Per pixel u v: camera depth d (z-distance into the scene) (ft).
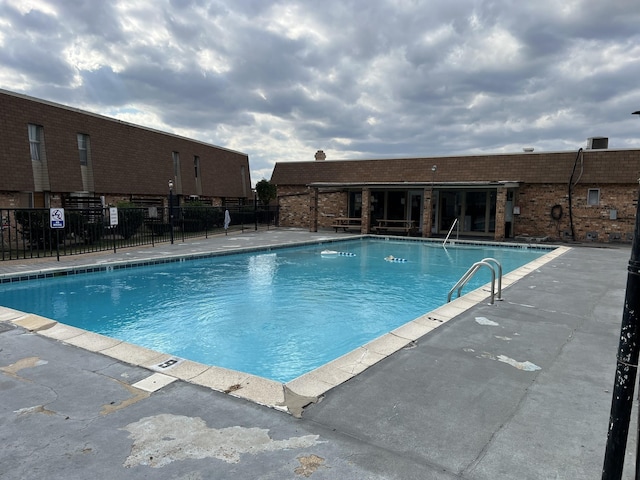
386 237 63.57
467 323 17.33
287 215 83.97
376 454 8.06
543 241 57.88
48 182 52.13
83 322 22.35
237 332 20.90
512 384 11.38
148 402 10.14
